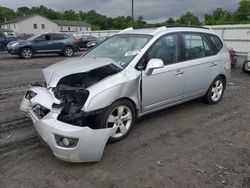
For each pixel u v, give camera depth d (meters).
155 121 4.45
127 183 2.75
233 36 15.96
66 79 3.43
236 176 2.90
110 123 3.46
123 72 3.52
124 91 3.43
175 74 4.21
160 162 3.16
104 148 3.30
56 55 17.03
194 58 4.65
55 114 2.96
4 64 11.89
